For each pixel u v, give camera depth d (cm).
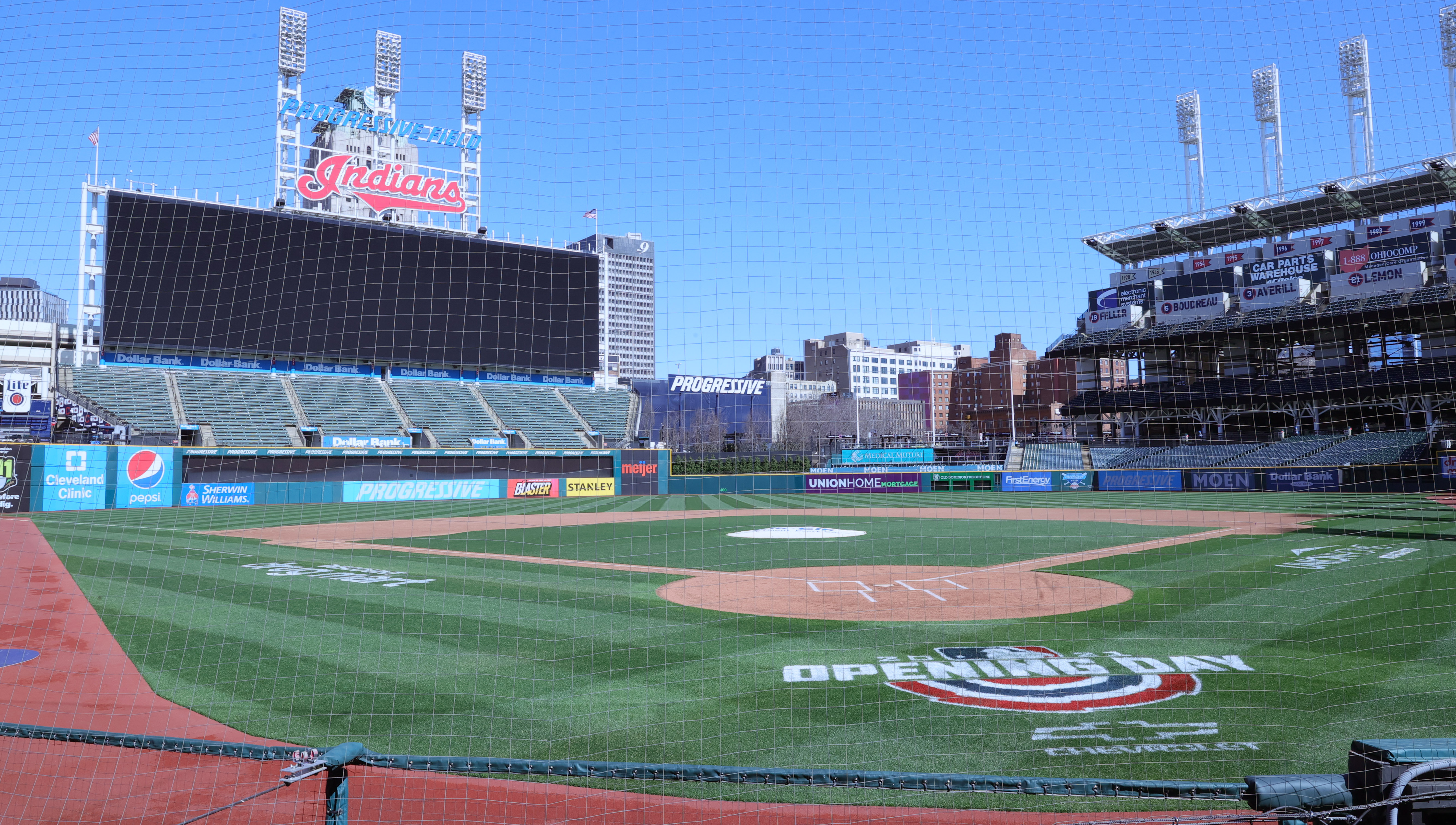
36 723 812
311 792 637
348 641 1116
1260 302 5144
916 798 618
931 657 1020
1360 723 769
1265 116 5119
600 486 4797
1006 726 774
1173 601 1359
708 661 1007
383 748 728
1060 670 953
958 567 1805
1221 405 5506
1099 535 2444
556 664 994
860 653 1041
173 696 894
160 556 2027
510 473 4672
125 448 3709
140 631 1186
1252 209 5128
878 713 811
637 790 637
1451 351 4706
